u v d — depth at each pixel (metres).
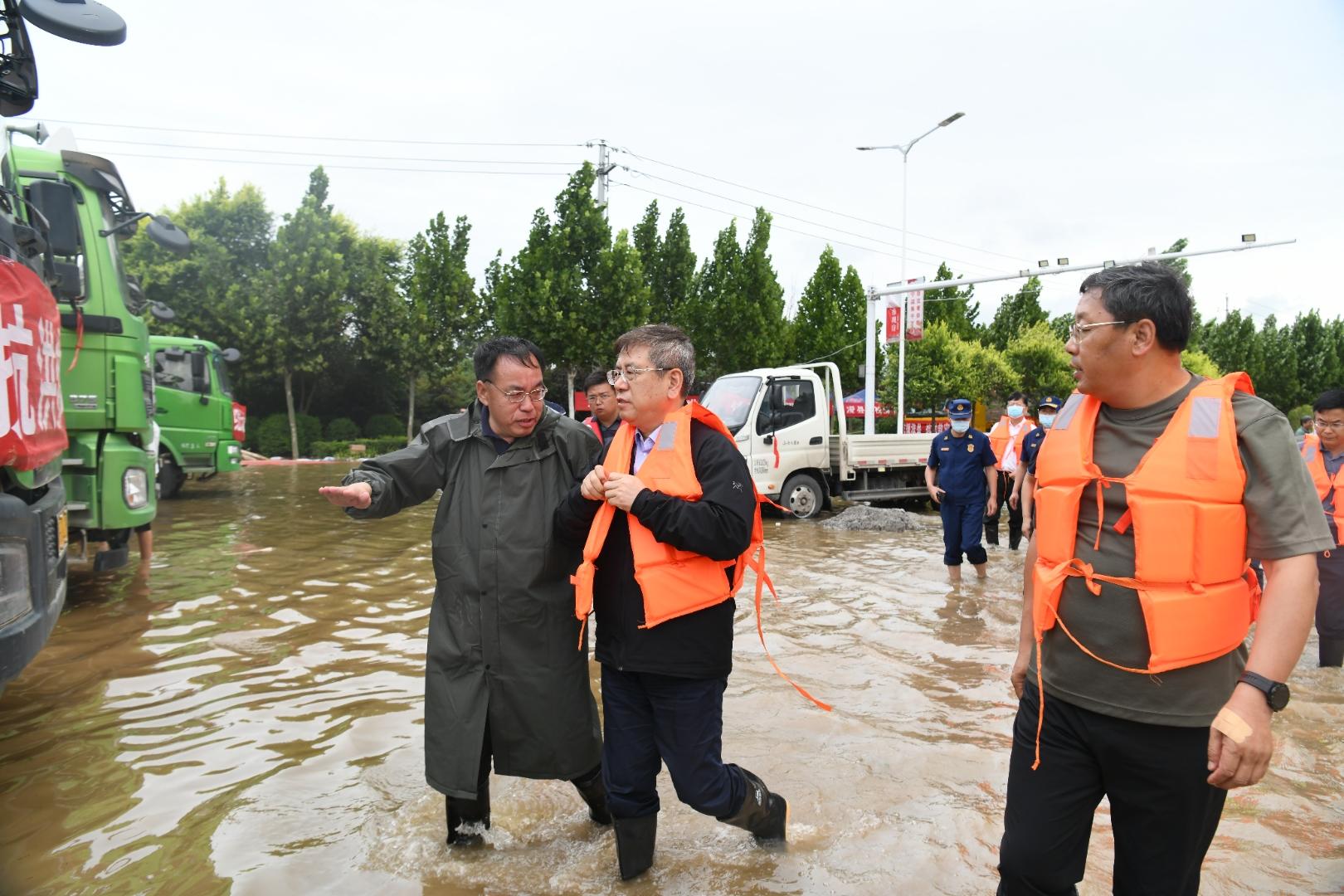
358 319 30.33
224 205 29.00
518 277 22.61
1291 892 2.79
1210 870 2.92
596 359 23.00
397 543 9.70
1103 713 2.03
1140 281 2.04
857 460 13.17
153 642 5.64
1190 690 1.96
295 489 15.99
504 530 2.89
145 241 26.95
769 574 8.22
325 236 27.39
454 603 2.94
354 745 4.03
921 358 30.94
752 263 26.56
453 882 2.86
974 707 4.55
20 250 3.80
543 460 2.98
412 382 29.23
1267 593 1.91
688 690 2.67
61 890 2.81
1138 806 2.05
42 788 3.57
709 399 13.07
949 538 7.70
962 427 7.55
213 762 3.84
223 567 8.16
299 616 6.34
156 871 2.93
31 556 3.40
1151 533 1.97
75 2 4.24
